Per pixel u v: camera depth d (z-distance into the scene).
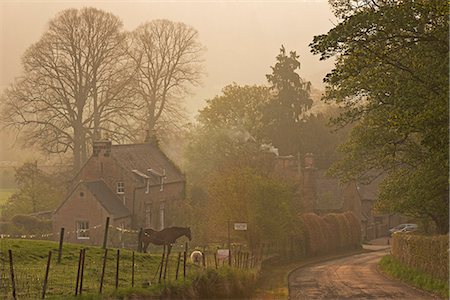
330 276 52.97
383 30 30.02
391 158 50.41
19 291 23.70
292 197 69.81
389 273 54.66
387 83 33.88
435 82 31.03
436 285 40.50
